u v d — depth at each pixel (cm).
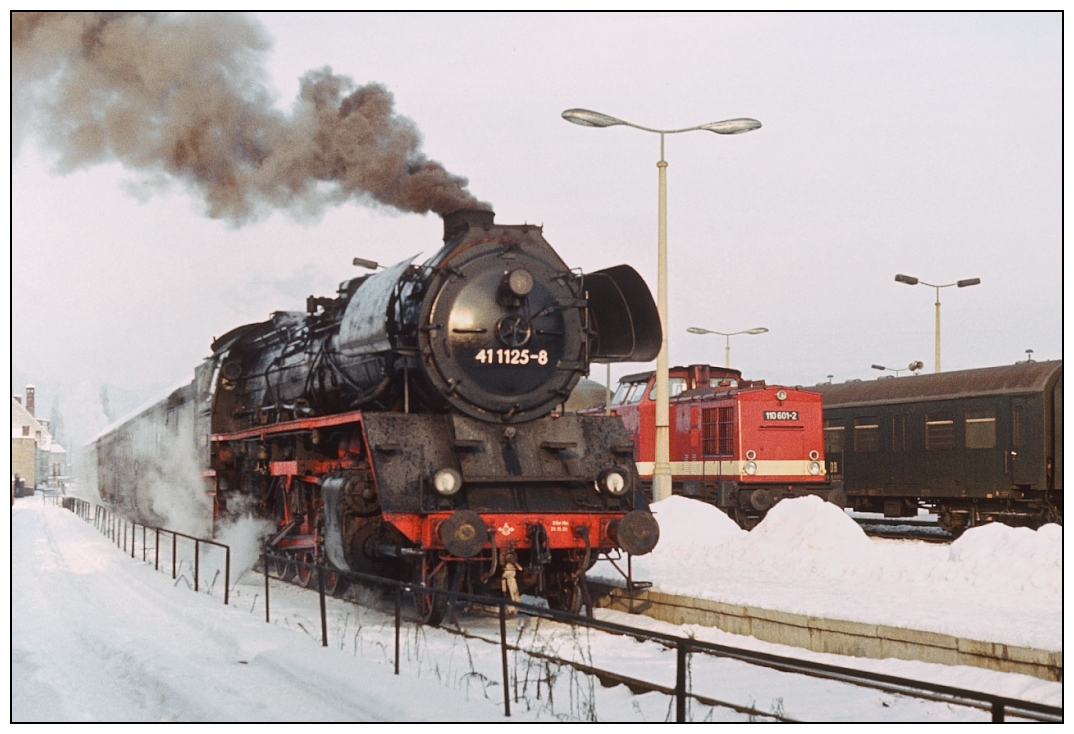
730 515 2458
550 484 1212
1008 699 481
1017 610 978
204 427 1995
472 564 1219
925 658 902
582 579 1174
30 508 5988
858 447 2531
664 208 1931
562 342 1279
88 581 1805
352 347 1311
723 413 2386
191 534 2180
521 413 1248
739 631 1085
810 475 2362
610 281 1334
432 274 1230
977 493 2200
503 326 1242
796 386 2423
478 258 1250
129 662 1062
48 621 1370
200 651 1110
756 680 903
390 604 1342
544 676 908
